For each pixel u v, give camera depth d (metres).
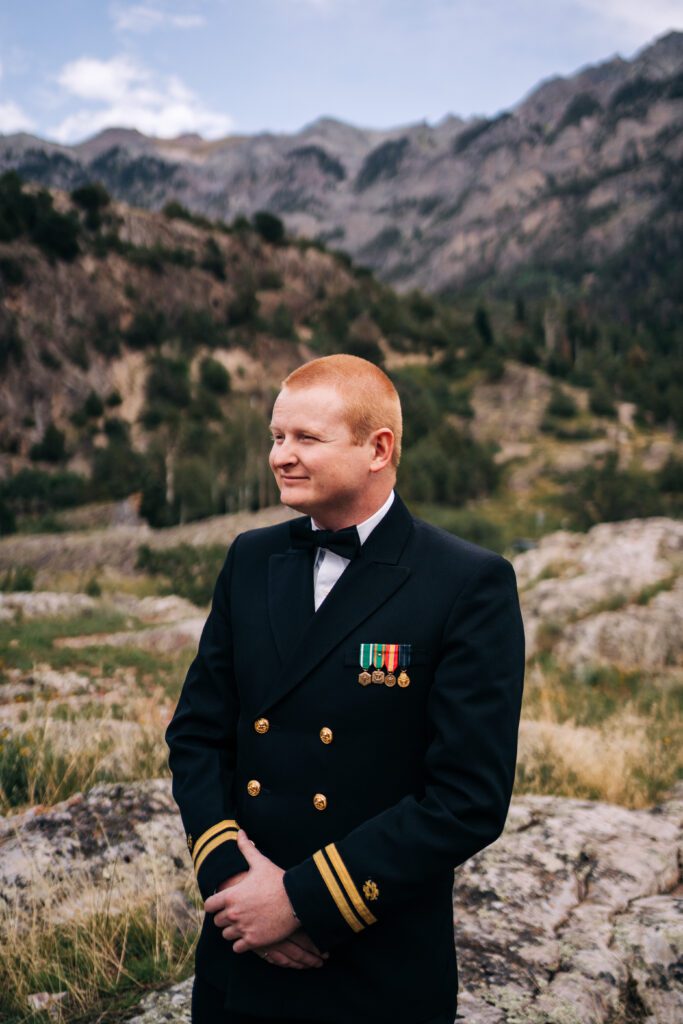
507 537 59.91
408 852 1.33
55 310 106.19
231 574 1.74
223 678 1.69
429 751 1.43
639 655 10.43
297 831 1.46
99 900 3.11
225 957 1.50
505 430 106.94
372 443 1.54
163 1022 2.36
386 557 1.53
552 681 9.76
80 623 16.03
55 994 2.60
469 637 1.46
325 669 1.48
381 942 1.43
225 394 108.94
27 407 96.38
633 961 2.65
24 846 3.48
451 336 136.25
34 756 4.97
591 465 89.81
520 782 5.13
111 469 77.19
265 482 70.88
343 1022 1.40
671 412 111.75
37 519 65.38
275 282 135.00
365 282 147.25
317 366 1.55
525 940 2.74
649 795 5.12
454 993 1.54
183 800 1.57
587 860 3.38
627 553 12.83
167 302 117.38
